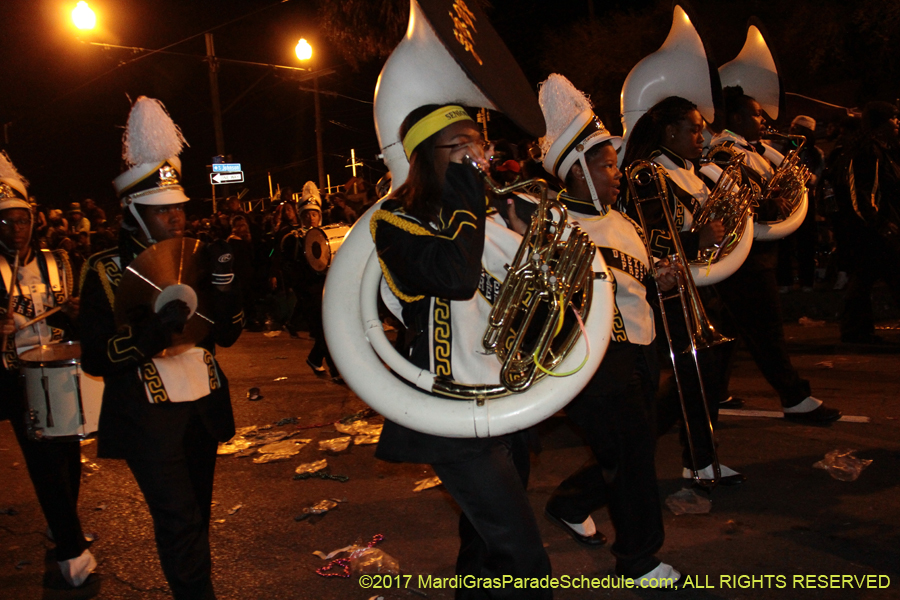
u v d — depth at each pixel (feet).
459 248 6.87
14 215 11.95
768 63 16.99
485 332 7.42
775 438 15.79
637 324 9.86
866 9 38.91
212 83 65.36
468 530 8.52
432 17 6.56
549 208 7.54
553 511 12.03
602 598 10.56
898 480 13.47
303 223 24.52
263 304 40.96
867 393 18.28
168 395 9.40
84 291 9.35
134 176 9.42
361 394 7.51
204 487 10.14
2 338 11.76
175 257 9.36
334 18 40.47
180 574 9.23
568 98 9.96
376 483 15.28
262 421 20.43
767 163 16.14
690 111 12.71
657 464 15.16
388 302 7.93
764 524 12.28
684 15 13.46
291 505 14.39
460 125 7.20
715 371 13.15
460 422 7.25
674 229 11.29
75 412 10.85
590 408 9.82
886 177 20.93
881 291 26.86
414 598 10.89
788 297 28.43
